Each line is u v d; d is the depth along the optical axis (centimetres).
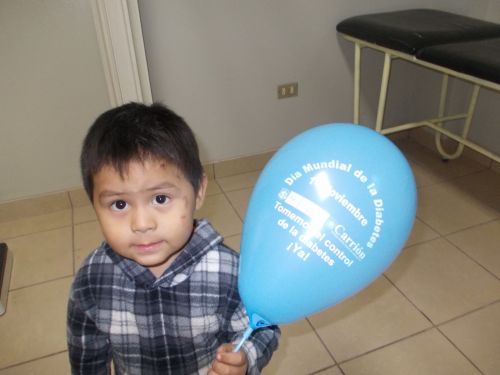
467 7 211
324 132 52
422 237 176
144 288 61
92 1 155
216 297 62
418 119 245
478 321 139
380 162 48
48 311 146
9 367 127
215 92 199
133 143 53
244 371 55
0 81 163
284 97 213
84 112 179
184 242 57
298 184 49
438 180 215
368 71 223
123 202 54
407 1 210
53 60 166
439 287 153
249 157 222
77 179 194
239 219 191
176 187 55
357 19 186
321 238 46
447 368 125
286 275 48
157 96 189
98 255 63
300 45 203
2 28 155
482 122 219
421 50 151
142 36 168
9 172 182
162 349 63
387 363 127
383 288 153
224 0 180
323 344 133
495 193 204
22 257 170
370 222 47
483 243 173
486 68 129
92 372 69
